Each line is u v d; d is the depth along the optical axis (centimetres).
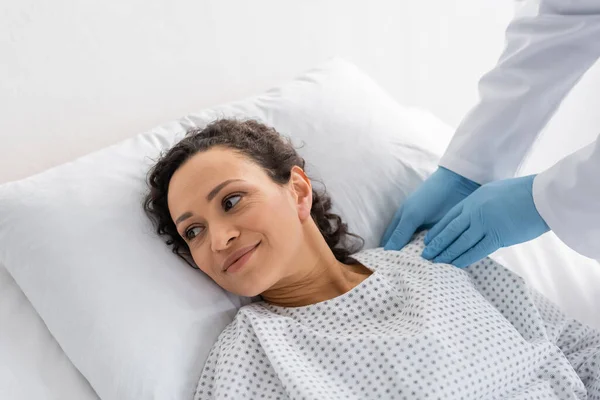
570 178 99
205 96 154
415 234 121
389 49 177
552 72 114
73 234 106
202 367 101
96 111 141
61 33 136
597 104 151
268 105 131
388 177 127
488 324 99
